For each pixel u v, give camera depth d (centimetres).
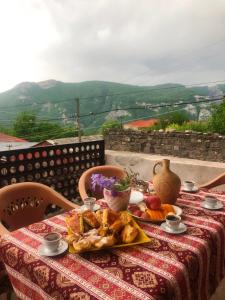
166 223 130
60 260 104
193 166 307
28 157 272
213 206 157
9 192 180
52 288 93
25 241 119
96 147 346
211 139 898
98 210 143
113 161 362
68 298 88
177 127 1555
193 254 108
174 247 113
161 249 111
